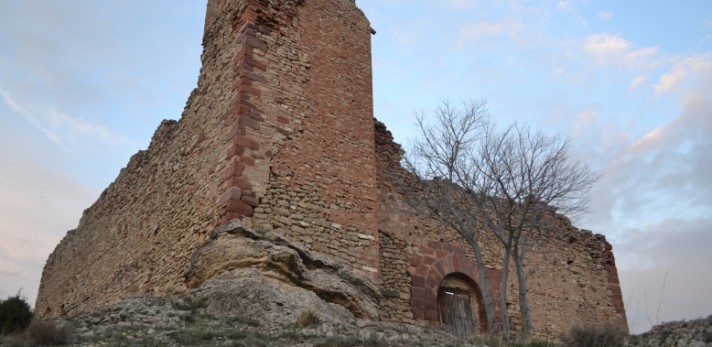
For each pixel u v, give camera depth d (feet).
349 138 51.85
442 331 41.98
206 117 52.49
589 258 71.72
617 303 70.85
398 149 61.77
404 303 54.03
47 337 28.76
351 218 48.42
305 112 50.03
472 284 59.62
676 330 33.78
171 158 59.16
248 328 32.76
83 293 75.56
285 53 51.34
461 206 58.59
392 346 30.27
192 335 29.84
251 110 46.83
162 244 54.08
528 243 65.82
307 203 46.44
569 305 66.18
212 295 37.93
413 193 59.62
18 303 41.09
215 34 56.24
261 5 52.16
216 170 46.73
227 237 41.11
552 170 52.08
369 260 47.73
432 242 58.70
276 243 41.75
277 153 46.62
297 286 40.52
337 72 54.24
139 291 55.52
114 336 29.45
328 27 55.88
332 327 33.91
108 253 71.36
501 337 39.09
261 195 44.21
